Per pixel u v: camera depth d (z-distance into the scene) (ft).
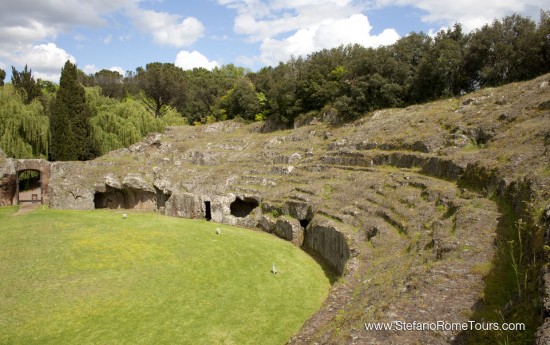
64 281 81.61
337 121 177.47
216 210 144.77
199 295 76.38
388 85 163.73
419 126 128.88
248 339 61.31
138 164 188.14
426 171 103.09
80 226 125.18
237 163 174.09
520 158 73.26
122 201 182.91
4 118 181.88
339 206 106.32
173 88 299.38
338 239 89.76
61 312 68.95
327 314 59.11
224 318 67.56
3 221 131.85
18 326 64.34
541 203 53.01
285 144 178.29
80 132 202.59
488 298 44.27
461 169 88.74
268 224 126.31
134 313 68.90
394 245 75.15
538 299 37.63
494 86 142.82
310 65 218.79
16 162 173.47
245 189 145.89
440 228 67.41
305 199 117.39
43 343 59.88
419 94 163.63
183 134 226.99
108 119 217.97
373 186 107.14
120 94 316.81
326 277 87.25
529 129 84.64
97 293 76.33
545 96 99.66
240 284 82.07
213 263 94.17
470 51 150.10
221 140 207.00
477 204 69.77
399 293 50.72
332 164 138.72
